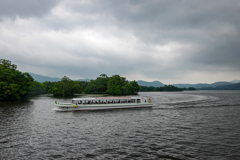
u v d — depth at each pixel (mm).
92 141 23484
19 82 91188
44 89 173500
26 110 51250
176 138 24609
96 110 51594
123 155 19000
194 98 104312
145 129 29609
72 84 151500
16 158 18328
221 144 22125
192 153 19391
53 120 37094
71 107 50188
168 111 50312
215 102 76000
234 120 37000
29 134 26641
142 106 57906
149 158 18219
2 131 28188
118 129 29625
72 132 27797
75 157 18562
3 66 88938
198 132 27672
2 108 55062
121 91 175125
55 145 22031
